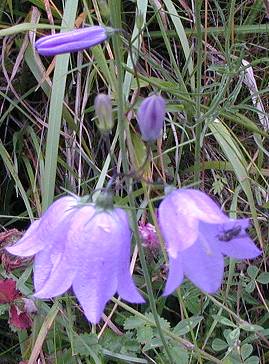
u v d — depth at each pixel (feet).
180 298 0.39
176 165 0.45
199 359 0.38
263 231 0.47
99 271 0.24
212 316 0.40
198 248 0.26
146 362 0.38
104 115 0.26
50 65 0.45
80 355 0.40
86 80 0.47
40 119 0.47
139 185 0.46
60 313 0.40
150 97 0.25
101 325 0.43
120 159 0.44
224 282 0.45
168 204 0.25
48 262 0.26
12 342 0.44
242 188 0.44
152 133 0.26
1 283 0.38
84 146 0.46
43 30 0.47
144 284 0.43
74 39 0.28
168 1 0.46
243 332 0.44
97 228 0.25
